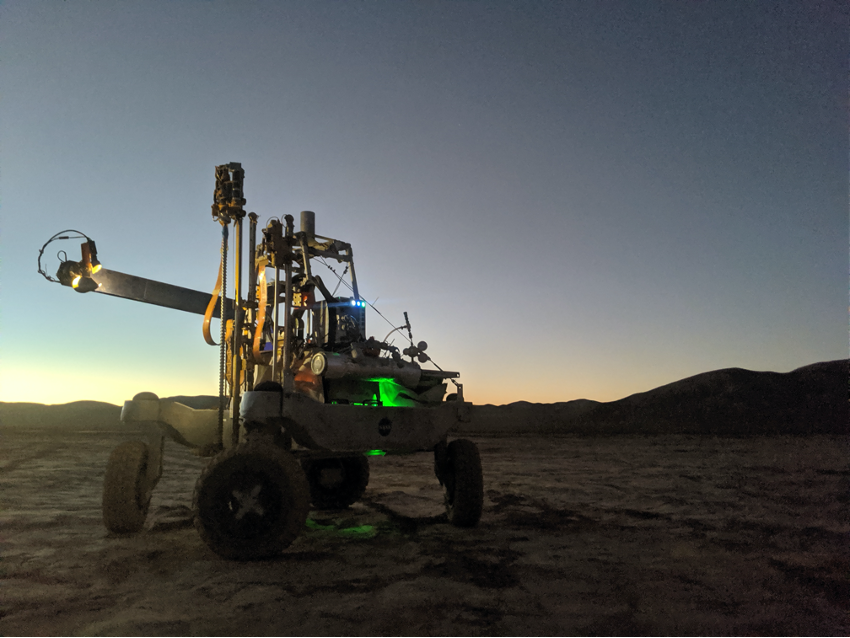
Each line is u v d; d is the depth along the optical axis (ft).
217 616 10.19
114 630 9.46
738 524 19.65
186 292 20.59
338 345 18.60
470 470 18.60
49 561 14.05
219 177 18.86
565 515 21.33
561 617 10.41
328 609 10.60
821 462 44.11
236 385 18.21
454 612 10.55
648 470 38.45
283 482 14.30
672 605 11.21
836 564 14.49
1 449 50.37
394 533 17.99
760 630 9.98
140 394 18.65
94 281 18.08
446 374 20.03
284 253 17.21
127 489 17.06
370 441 17.07
